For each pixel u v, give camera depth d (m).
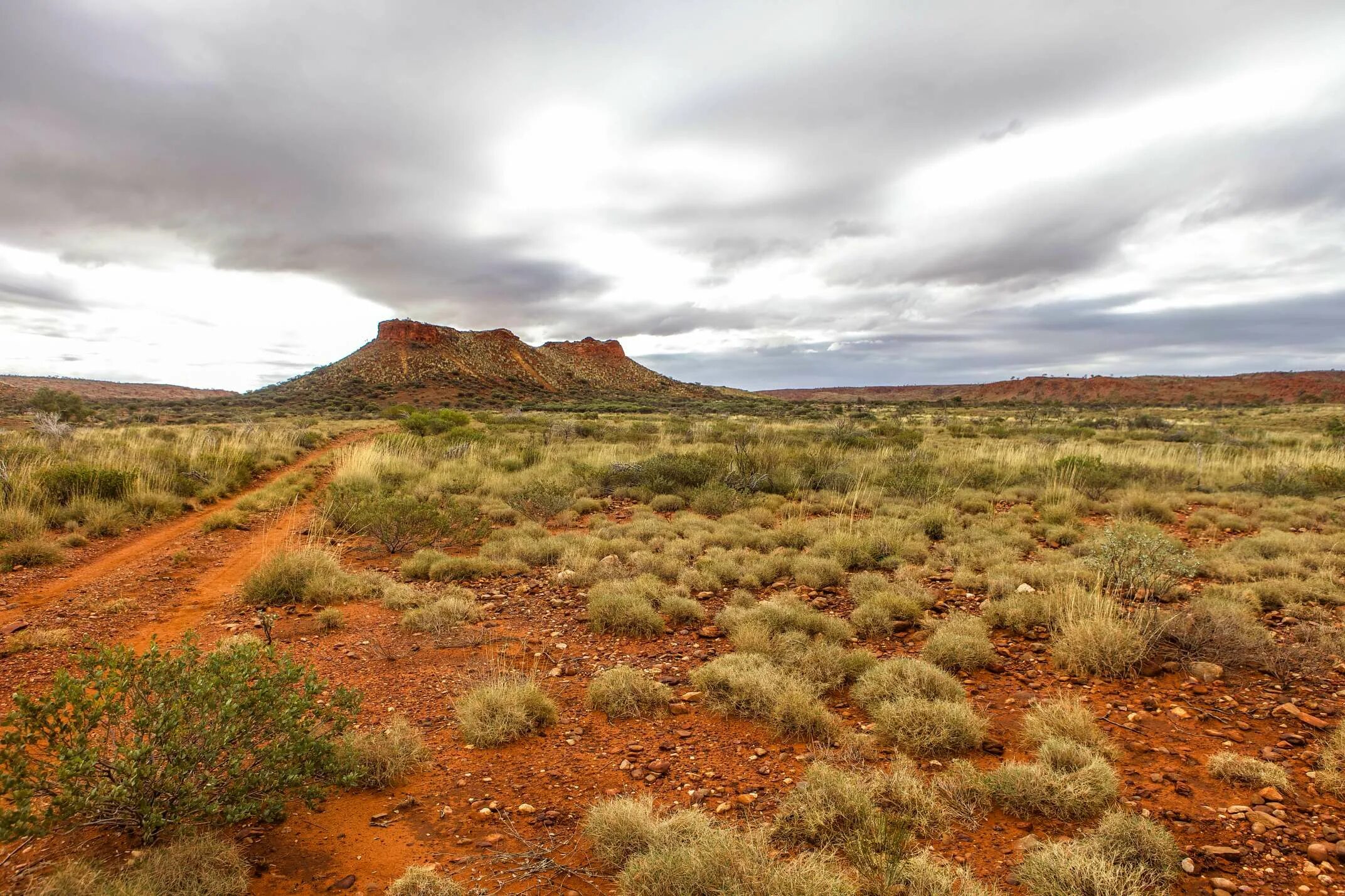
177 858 2.59
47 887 2.37
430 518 9.48
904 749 3.87
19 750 2.56
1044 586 7.03
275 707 3.13
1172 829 3.09
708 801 3.42
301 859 2.92
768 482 14.45
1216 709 4.41
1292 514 11.09
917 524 10.22
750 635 5.48
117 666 2.95
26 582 7.36
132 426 31.50
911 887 2.64
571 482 14.67
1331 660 5.09
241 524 11.02
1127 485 14.30
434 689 4.84
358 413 64.56
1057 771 3.50
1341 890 2.64
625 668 4.85
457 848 3.04
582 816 3.31
